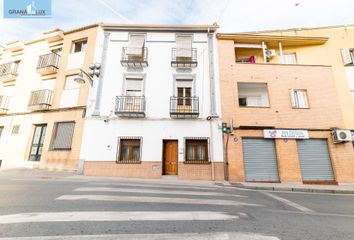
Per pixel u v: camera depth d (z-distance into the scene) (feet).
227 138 32.94
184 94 36.27
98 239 8.38
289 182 30.91
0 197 14.96
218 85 35.68
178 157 32.37
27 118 40.50
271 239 9.07
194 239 8.67
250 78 35.94
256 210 14.11
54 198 15.02
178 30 38.99
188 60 37.24
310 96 34.96
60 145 35.73
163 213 12.21
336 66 37.19
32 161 37.40
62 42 43.55
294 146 32.37
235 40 38.55
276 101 34.81
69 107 36.78
